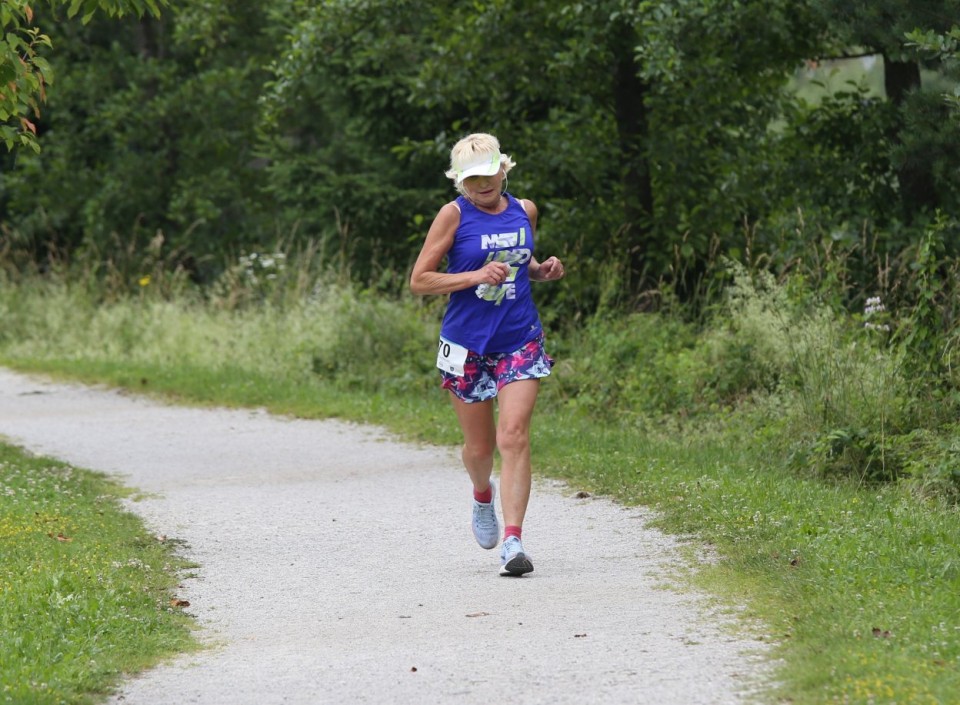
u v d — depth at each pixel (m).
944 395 13.80
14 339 30.09
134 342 27.69
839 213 19.64
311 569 10.13
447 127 27.52
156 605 8.95
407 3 23.22
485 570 9.82
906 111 16.55
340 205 28.09
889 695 6.10
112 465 15.61
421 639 7.91
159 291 29.97
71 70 39.59
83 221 38.91
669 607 8.34
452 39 22.81
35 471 14.46
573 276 22.77
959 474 12.31
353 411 19.02
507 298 9.45
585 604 8.56
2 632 7.77
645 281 22.98
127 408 20.91
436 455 15.59
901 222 18.59
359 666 7.36
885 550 9.20
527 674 7.02
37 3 12.74
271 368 23.23
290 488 13.80
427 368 21.61
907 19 15.89
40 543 10.36
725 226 22.31
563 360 19.75
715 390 16.58
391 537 11.22
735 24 19.69
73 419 19.78
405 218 28.36
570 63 21.91
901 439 13.13
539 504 12.27
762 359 16.61
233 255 38.47
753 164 22.20
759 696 6.43
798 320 16.06
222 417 19.55
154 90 40.19
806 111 22.11
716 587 8.76
